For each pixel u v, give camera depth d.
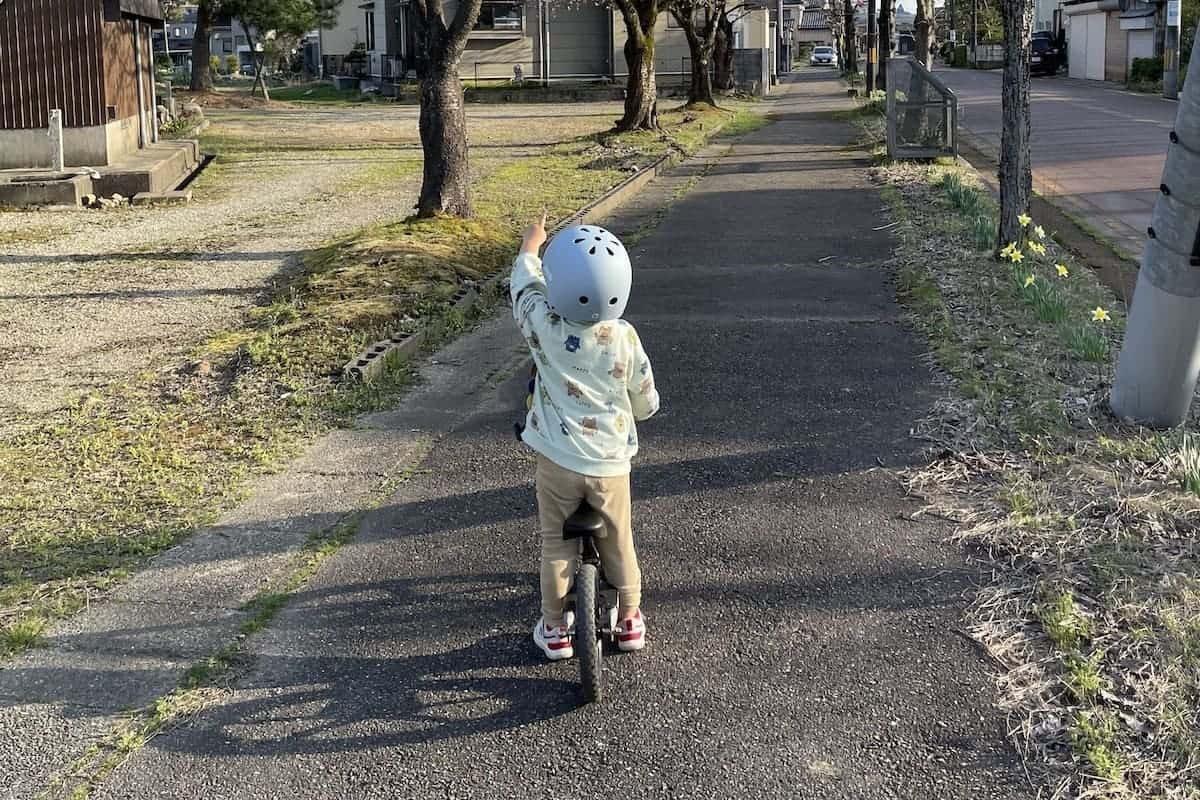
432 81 11.37
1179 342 5.45
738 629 3.98
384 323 7.93
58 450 6.09
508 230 11.55
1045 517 4.57
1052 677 3.55
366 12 48.50
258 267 10.98
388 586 4.39
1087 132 21.33
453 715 3.56
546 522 3.74
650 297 8.77
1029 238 9.29
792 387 6.48
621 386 3.65
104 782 3.29
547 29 41.53
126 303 9.62
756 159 18.69
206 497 5.35
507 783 3.23
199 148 21.89
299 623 4.14
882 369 6.73
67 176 15.76
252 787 3.26
